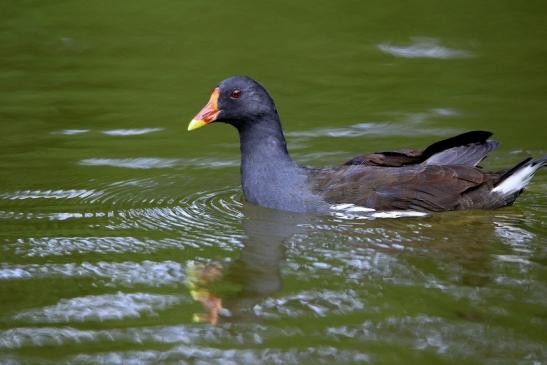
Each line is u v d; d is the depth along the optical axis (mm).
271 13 21188
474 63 18859
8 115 16547
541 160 12422
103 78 18281
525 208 12539
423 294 9742
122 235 11680
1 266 10656
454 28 20531
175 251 11133
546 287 9820
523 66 18641
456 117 16375
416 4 21828
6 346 8852
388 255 10844
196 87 17703
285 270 10469
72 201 12953
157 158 14828
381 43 19812
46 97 17406
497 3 21859
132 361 8539
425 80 18094
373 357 8531
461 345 8703
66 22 20844
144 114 16641
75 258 10898
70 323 9297
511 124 16000
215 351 8703
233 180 14016
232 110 12852
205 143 15625
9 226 11938
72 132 15852
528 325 9031
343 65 18797
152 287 10094
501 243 11156
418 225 11859
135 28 20531
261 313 9422
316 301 9656
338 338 8875
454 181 12398
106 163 14547
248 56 19109
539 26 20547
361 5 21656
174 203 12953
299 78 18141
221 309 9539
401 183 12352
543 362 8398
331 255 10875
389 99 17250
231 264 10703
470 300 9570
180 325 9219
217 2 21781
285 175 12695
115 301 9766
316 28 20531
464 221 11977
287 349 8711
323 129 15977
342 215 12258
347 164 12953
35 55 19375
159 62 18938
